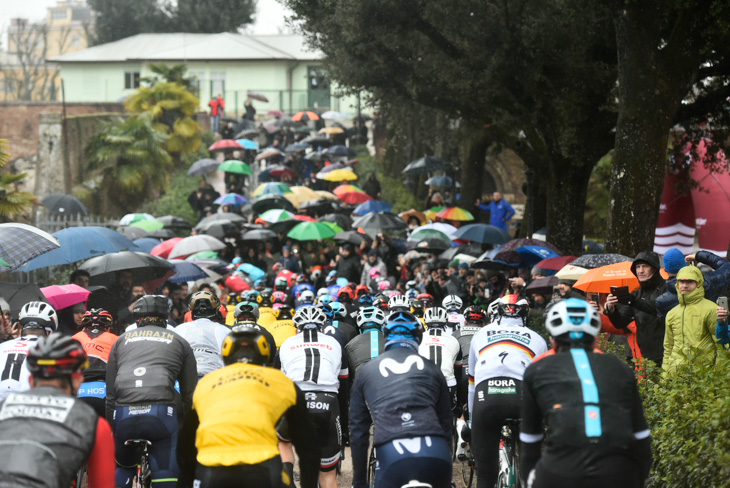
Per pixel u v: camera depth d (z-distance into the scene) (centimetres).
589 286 3412
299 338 2567
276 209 8362
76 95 19412
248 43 19188
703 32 4766
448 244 7575
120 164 12394
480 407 2333
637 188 4722
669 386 2620
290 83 19088
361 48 5981
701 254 2994
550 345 4191
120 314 4131
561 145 6191
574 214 6309
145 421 2209
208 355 2716
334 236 7881
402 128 8806
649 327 3091
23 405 1395
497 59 5722
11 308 3516
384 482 1800
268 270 7788
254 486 1541
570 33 5684
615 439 1467
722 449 2073
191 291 5644
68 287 3694
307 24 6775
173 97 13312
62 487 1358
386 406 1848
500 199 9050
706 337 2752
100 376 2489
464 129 8644
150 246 6912
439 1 5691
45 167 12275
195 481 1589
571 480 1464
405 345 1958
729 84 5950
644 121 4719
